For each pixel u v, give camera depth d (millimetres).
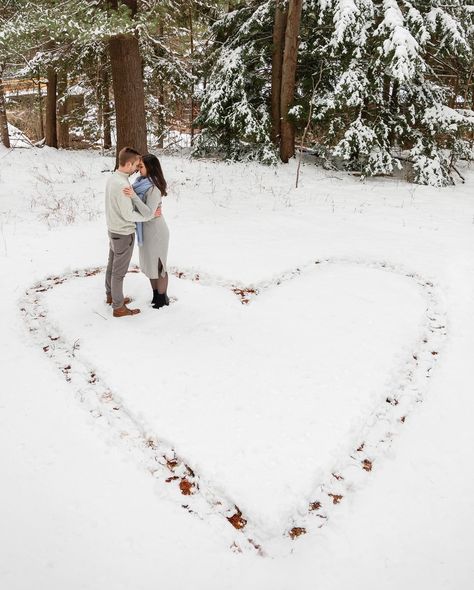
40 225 7594
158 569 2260
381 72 11484
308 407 3424
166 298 4941
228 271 5930
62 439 3092
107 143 16219
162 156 13703
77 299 5066
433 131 11602
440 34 11352
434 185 11555
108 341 4242
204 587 2191
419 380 3916
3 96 14078
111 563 2277
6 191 9750
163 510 2596
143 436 3168
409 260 6445
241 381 3719
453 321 4855
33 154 12930
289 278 5953
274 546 2418
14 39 8477
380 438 3248
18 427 3182
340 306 5098
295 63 12188
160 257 4539
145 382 3660
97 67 14352
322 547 2428
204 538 2439
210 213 8852
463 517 2627
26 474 2793
